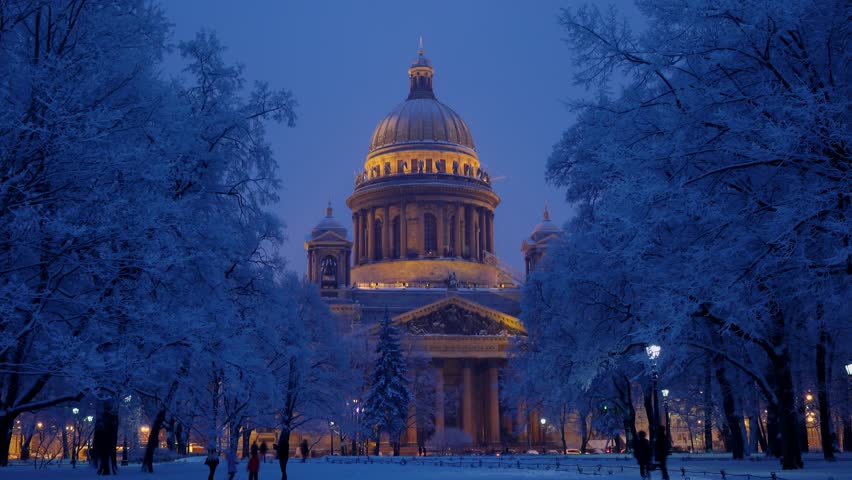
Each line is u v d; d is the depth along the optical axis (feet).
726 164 74.69
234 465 106.63
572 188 125.59
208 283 94.38
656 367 78.64
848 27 69.10
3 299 64.28
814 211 64.08
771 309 95.30
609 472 128.16
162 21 91.56
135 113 80.79
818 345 124.16
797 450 106.52
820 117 62.95
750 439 199.21
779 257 67.21
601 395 186.91
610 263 104.37
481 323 422.82
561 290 129.59
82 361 65.51
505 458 224.33
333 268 462.60
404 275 506.48
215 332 90.27
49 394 109.50
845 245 65.36
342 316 400.47
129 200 73.61
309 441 379.96
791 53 70.85
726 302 66.80
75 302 71.00
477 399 440.45
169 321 75.41
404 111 564.30
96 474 122.11
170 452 247.91
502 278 530.27
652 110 82.33
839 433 205.46
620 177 79.00
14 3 70.85
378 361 319.27
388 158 544.21
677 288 69.36
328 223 475.31
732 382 150.71
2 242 66.13
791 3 64.80
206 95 118.21
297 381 195.31
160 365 80.02
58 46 75.00
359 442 328.08
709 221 73.56
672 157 72.08
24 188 67.26
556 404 192.13
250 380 101.45
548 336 161.89
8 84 70.49
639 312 81.66
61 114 66.80
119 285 74.02
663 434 89.92
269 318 124.16
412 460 226.17
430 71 597.93
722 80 75.10
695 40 72.84
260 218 123.44
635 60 78.89
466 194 529.45
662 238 80.94
